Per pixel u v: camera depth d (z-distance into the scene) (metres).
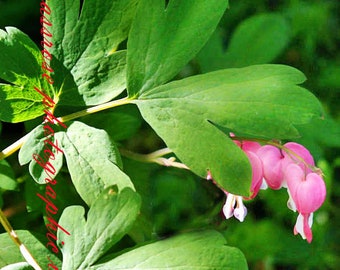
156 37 0.49
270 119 0.48
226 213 0.50
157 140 0.65
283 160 0.50
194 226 0.69
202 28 0.49
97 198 0.48
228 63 0.60
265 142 0.51
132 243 0.57
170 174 0.68
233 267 0.48
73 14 0.50
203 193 0.69
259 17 0.61
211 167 0.48
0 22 0.63
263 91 0.49
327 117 0.64
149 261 0.48
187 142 0.49
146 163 0.57
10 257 0.51
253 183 0.50
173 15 0.49
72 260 0.48
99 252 0.48
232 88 0.49
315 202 0.49
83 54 0.50
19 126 0.61
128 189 0.48
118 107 0.58
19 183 0.59
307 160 0.50
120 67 0.51
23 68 0.50
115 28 0.50
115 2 0.50
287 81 0.49
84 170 0.49
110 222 0.48
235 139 0.51
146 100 0.50
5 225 0.50
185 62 0.49
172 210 0.69
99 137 0.50
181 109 0.49
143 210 0.56
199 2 0.49
